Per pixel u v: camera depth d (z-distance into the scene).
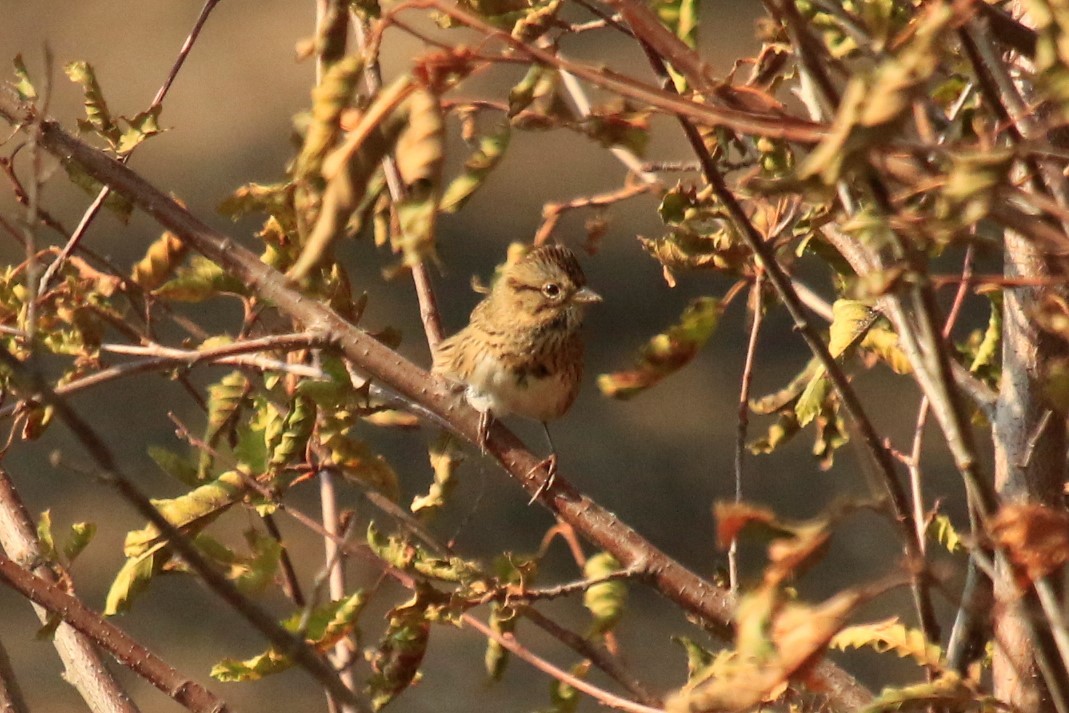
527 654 8.05
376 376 8.42
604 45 28.67
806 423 8.92
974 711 7.12
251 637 21.38
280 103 31.33
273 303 8.86
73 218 27.45
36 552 9.52
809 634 5.67
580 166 29.06
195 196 28.83
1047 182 6.43
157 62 32.53
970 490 6.52
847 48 7.27
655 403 25.66
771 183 4.80
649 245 8.40
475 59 5.39
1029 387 7.92
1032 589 6.28
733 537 5.74
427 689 20.48
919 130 6.69
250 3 33.47
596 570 8.18
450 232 27.61
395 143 5.41
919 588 7.44
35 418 9.05
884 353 8.85
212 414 9.76
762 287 8.57
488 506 22.28
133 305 9.74
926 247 5.59
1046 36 4.76
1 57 32.88
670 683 19.50
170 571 8.63
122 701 9.23
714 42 27.80
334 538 8.45
